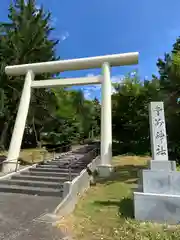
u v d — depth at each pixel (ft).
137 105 66.74
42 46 66.33
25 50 63.46
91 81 43.80
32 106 71.10
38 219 17.31
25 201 22.86
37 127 81.87
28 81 46.44
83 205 22.71
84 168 34.60
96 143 106.22
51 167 37.96
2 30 67.56
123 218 18.16
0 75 58.44
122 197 24.71
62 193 24.94
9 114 62.64
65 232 15.02
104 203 22.97
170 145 52.19
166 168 21.09
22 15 67.67
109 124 40.96
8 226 15.90
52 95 78.89
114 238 14.20
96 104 120.47
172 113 51.03
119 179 34.40
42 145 81.25
